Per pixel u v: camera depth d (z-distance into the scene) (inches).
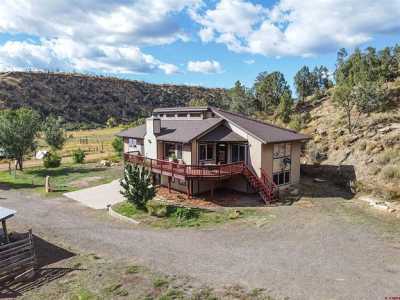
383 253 621.6
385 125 1470.2
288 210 931.3
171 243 717.3
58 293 517.3
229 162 1193.4
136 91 7268.7
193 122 1280.8
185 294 493.4
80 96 6176.2
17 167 1932.8
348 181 1184.8
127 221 898.1
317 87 2652.6
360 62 2132.1
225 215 903.1
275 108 2391.7
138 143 1421.0
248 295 484.1
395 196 971.9
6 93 5206.7
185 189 1159.0
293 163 1226.0
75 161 2041.1
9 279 569.9
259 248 669.3
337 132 1584.6
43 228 849.5
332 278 527.8
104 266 607.2
